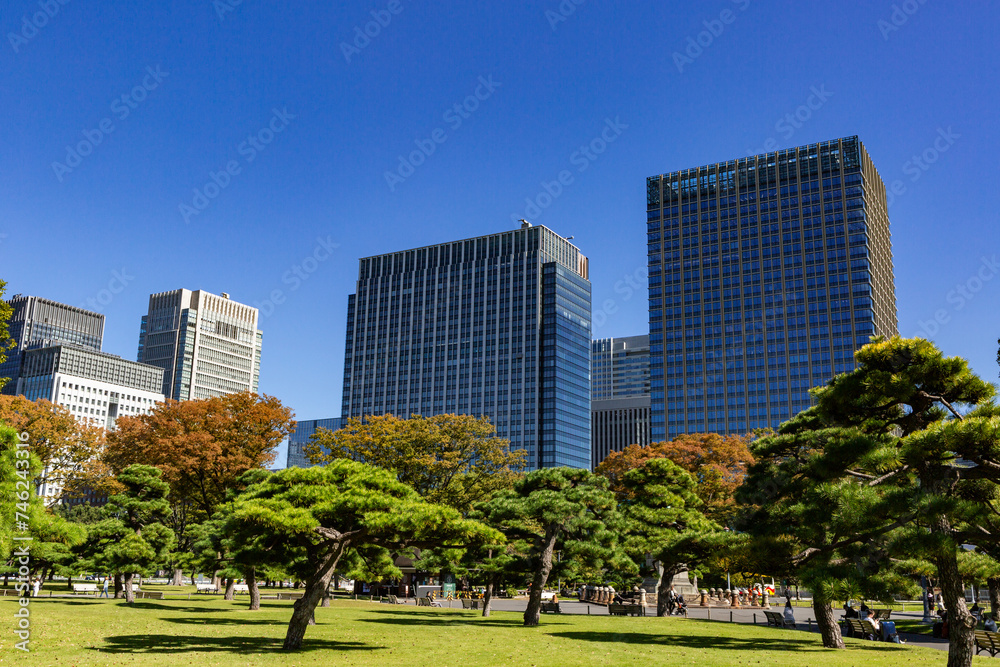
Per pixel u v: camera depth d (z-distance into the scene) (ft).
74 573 166.20
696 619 150.41
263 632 103.14
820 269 611.06
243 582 284.82
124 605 153.89
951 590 70.23
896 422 79.61
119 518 169.99
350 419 254.68
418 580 258.78
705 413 625.41
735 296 637.71
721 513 221.25
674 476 155.22
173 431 218.18
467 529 89.66
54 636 87.71
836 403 78.95
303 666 71.77
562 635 107.55
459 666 73.72
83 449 239.71
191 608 150.51
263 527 88.94
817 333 600.80
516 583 148.97
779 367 607.78
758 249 638.12
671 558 115.65
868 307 586.45
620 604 165.78
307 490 88.89
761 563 92.07
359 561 118.73
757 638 107.86
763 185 648.38
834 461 74.33
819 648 96.12
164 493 172.86
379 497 86.53
